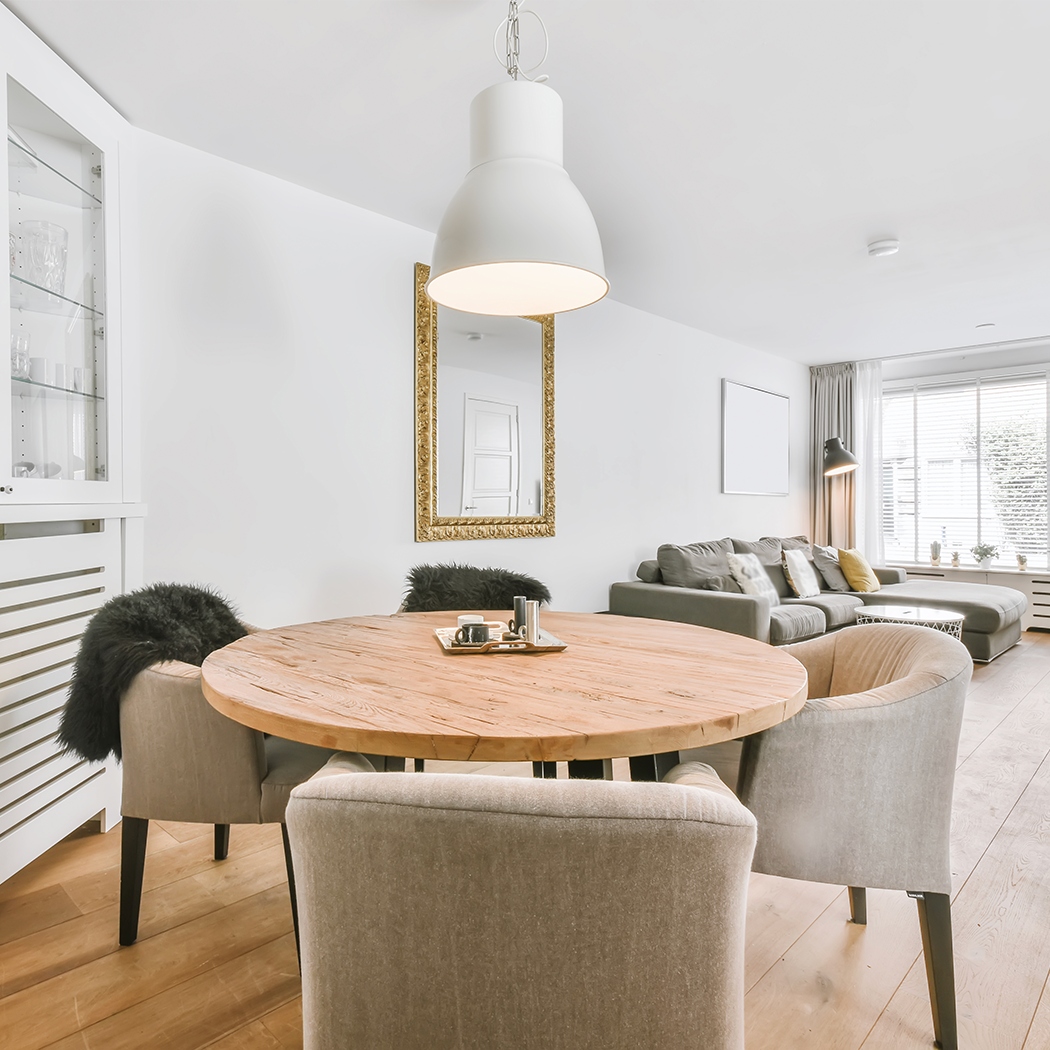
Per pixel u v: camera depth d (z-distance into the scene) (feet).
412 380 10.66
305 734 3.27
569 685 3.98
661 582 14.39
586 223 4.44
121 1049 3.99
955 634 13.19
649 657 4.78
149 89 7.19
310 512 9.40
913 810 3.99
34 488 5.98
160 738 4.63
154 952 4.87
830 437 21.36
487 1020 2.06
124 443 7.41
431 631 5.85
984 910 5.53
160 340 8.00
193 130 7.97
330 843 2.04
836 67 6.88
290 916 5.32
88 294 7.06
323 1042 2.22
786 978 4.70
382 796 1.98
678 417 16.33
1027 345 18.61
